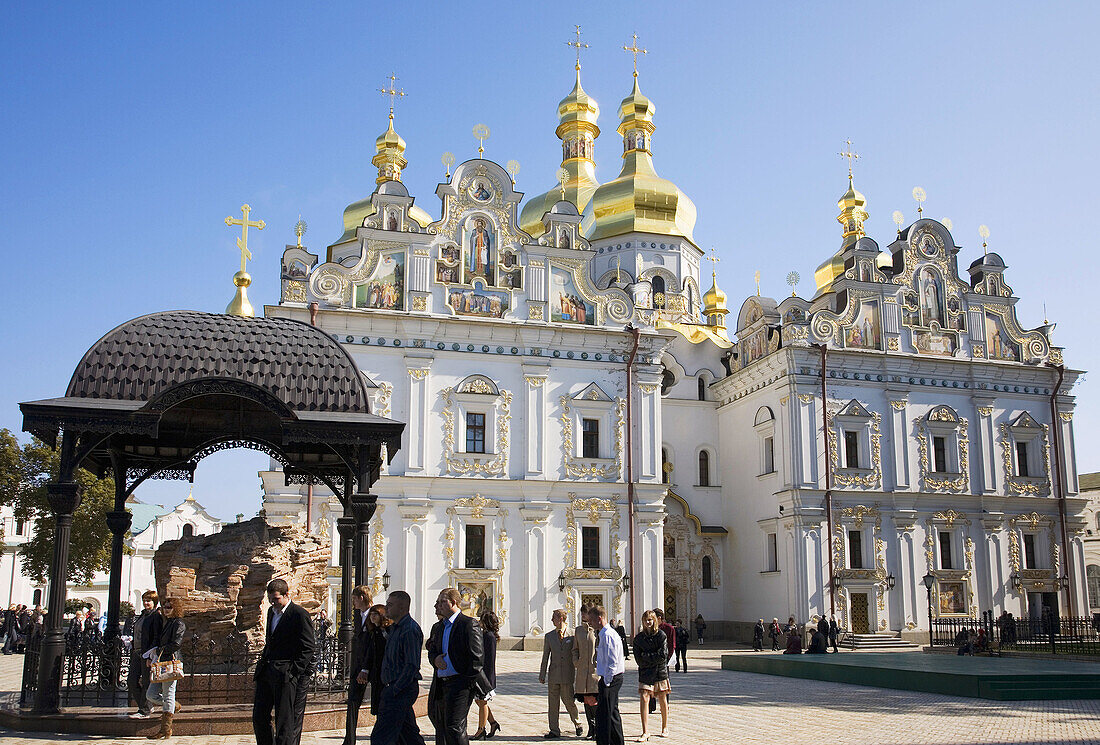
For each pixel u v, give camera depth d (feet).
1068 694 84.94
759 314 181.47
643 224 203.92
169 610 58.34
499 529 148.77
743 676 111.14
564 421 154.51
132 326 67.62
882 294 176.35
